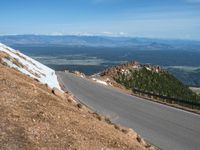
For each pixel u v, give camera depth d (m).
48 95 14.45
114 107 26.88
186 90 67.19
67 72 74.38
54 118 11.16
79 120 12.23
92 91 38.06
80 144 9.66
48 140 9.18
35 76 27.27
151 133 17.78
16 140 8.62
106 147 10.30
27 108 11.23
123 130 14.59
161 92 60.62
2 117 9.72
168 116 23.59
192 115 24.64
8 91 12.59
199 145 15.62
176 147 15.12
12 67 22.55
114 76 64.38
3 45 34.78
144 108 27.33
